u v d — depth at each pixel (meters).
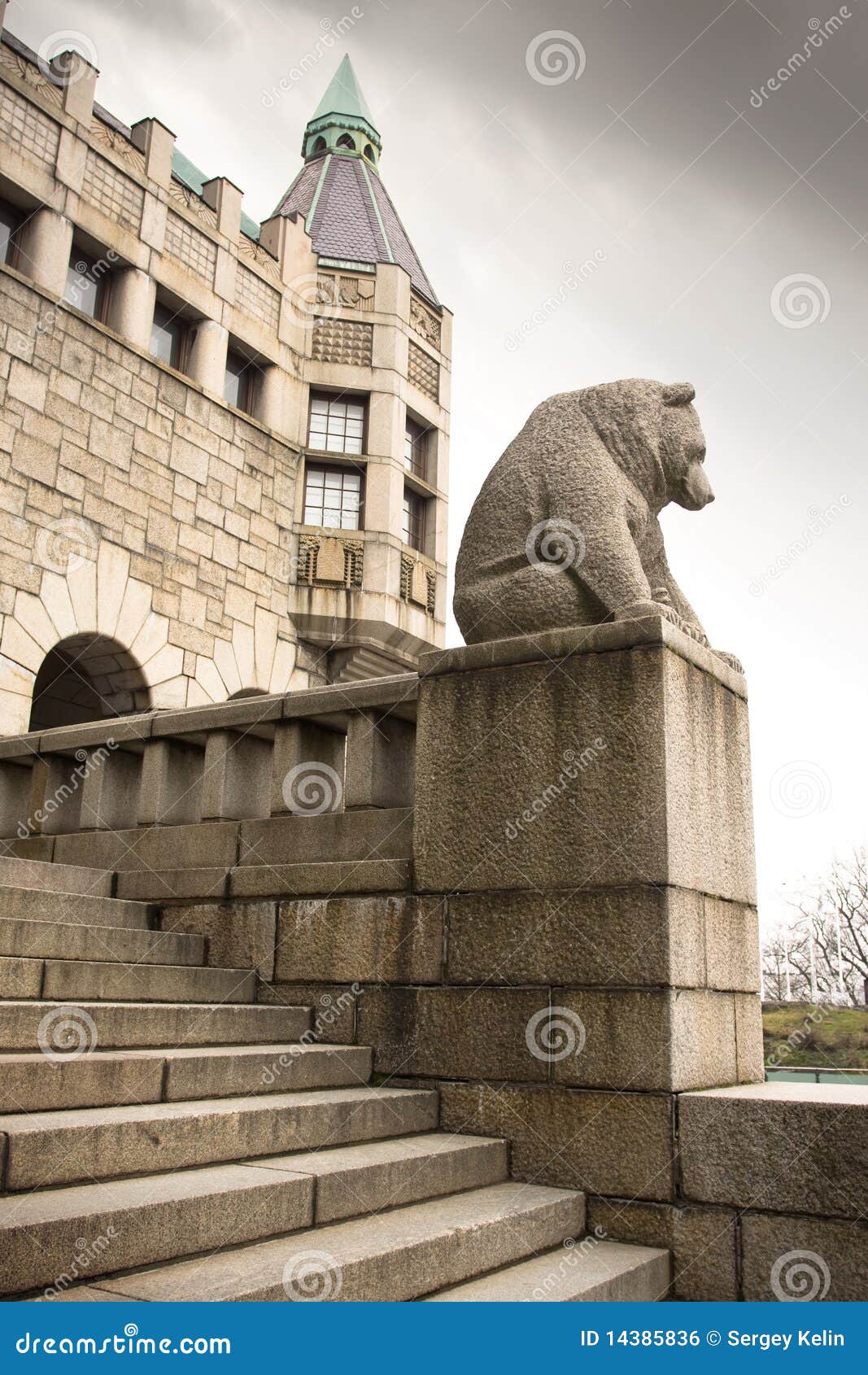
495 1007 5.29
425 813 5.79
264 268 18.52
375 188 22.55
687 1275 4.52
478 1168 4.76
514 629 5.91
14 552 13.46
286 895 6.21
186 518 16.20
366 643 18.39
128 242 15.78
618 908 5.08
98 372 14.98
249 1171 3.72
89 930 5.54
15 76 14.38
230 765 7.02
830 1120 4.41
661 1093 4.77
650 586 6.37
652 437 6.17
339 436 19.38
